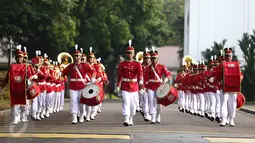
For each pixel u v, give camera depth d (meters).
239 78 38.81
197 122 42.91
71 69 39.25
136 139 28.62
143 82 38.72
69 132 31.73
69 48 98.12
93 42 102.25
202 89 49.94
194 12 109.06
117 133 31.39
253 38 85.69
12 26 78.56
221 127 38.31
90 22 101.25
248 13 107.44
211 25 108.31
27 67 34.19
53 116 47.91
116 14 105.44
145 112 41.25
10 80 33.53
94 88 37.78
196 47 108.62
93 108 43.78
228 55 39.47
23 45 95.31
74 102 38.75
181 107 58.06
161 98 38.41
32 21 83.88
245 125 41.38
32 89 34.88
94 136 29.78
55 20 83.00
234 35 107.75
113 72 129.75
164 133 31.89
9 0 77.94
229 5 108.00
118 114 52.41
